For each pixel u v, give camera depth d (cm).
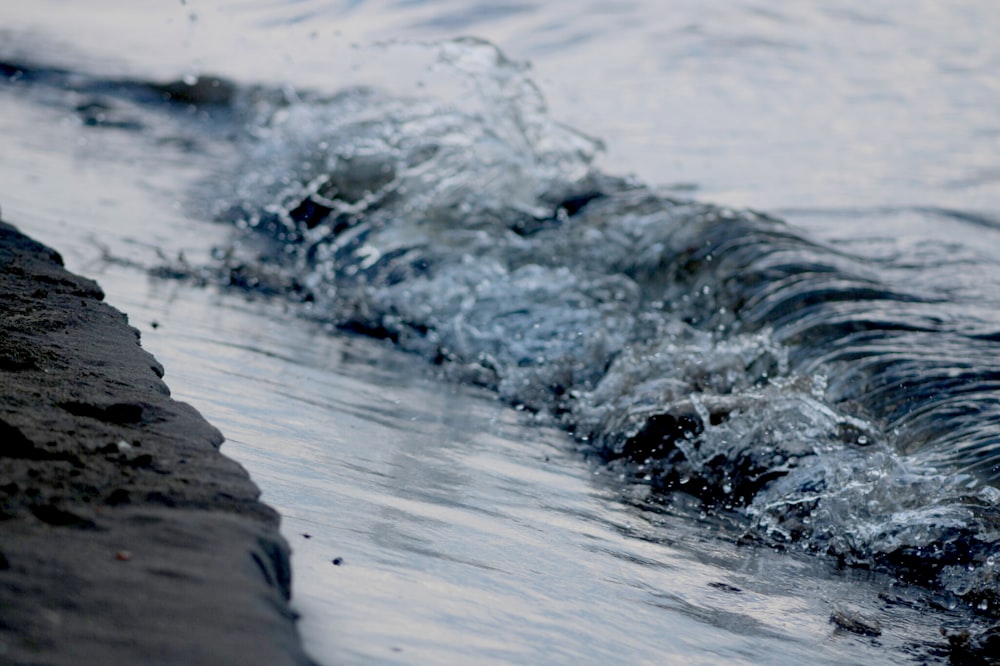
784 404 770
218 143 1906
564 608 444
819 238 1257
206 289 1040
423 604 408
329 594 396
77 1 3158
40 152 1661
